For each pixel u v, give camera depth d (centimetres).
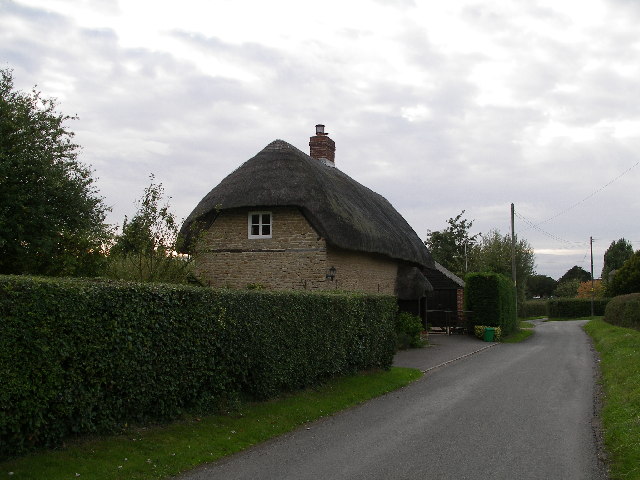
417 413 1069
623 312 3400
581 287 8638
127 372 772
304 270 1984
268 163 2105
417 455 776
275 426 922
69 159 1534
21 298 636
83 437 729
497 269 5219
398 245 2447
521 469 712
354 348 1405
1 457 629
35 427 658
